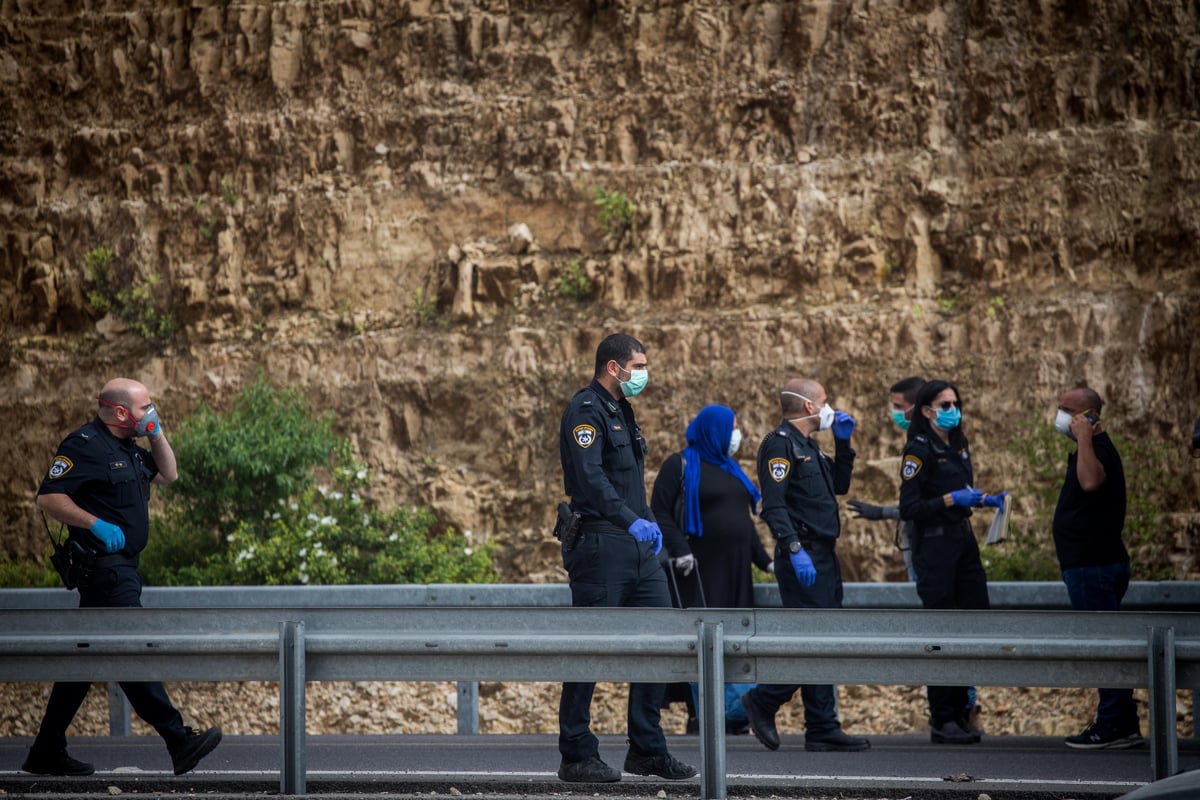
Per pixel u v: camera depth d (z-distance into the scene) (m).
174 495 44.84
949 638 16.69
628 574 18.92
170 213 60.12
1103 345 48.28
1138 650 16.12
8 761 21.84
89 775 20.06
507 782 19.25
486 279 55.34
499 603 28.42
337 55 59.75
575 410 19.12
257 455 44.34
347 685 32.72
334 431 54.84
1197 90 49.97
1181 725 28.53
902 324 50.41
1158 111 50.19
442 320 55.88
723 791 16.94
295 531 41.59
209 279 58.84
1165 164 49.47
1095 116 50.72
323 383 55.66
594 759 19.05
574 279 54.69
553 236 55.69
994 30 52.53
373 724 31.12
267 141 59.62
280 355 56.59
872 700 30.92
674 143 55.06
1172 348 47.41
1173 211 48.88
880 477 48.84
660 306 53.44
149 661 17.94
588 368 53.16
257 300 58.31
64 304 60.28
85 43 62.56
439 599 28.64
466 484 53.03
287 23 60.56
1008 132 51.62
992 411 48.66
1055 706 30.00
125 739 24.98
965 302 50.62
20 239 60.94
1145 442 46.75
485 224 56.59
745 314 52.16
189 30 61.72
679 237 53.75
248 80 60.62
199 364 57.50
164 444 20.75
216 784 19.22
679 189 54.44
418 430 54.44
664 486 24.94
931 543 23.67
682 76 55.59
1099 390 47.84
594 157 55.97
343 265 57.56
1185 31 50.34
